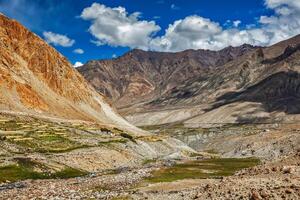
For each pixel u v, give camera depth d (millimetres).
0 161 91750
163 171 97750
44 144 125250
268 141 183250
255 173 50594
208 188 46688
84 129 175250
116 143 150750
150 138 192250
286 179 42656
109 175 90812
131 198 54469
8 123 156000
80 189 68000
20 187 72812
